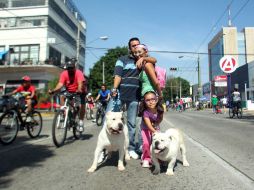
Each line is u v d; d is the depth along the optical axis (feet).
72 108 26.04
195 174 15.37
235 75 183.52
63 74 25.85
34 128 28.81
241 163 17.75
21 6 151.84
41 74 146.10
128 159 19.13
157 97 17.74
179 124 45.68
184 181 14.15
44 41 148.36
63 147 23.24
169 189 12.99
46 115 84.38
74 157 19.36
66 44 178.19
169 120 55.93
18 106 26.55
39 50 148.87
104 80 194.39
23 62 144.25
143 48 19.75
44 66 143.02
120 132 15.87
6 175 15.10
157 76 19.94
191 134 31.99
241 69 174.40
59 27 165.78
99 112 43.68
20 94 27.20
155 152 14.65
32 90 28.58
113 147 16.40
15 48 151.12
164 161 16.98
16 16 151.84
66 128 24.54
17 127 25.71
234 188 13.07
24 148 22.76
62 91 26.20
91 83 202.80
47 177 14.75
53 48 157.38
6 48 151.74
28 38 149.69
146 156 17.22
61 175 15.12
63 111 24.08
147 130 17.52
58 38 164.04
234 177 14.76
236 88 61.52
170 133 15.64
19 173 15.46
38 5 150.51
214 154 20.53
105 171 16.02
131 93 19.95
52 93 25.81
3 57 142.31
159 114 17.74
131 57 20.40
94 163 16.24
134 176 15.05
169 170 15.44
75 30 196.65
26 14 151.12
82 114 27.86
